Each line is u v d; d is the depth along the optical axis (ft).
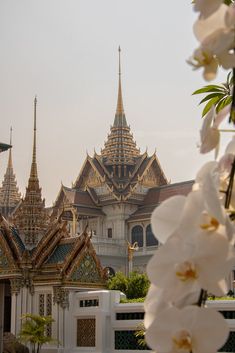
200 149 6.73
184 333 5.16
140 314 65.05
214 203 5.21
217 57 5.48
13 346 71.97
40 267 75.97
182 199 5.76
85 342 69.10
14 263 75.36
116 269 303.89
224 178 6.62
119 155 339.98
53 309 72.43
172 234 5.40
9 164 368.89
